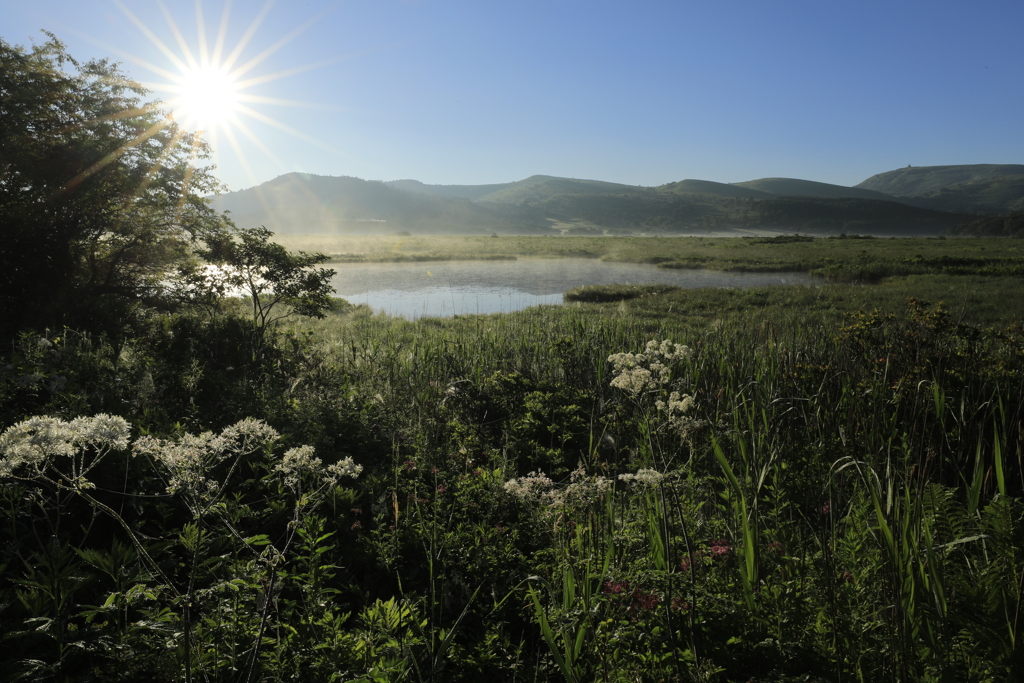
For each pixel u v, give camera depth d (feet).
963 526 11.16
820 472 14.53
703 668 7.95
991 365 20.88
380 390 25.66
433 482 17.04
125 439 7.14
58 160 48.44
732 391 20.07
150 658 8.26
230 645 8.09
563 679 9.37
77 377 21.25
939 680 7.40
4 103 46.03
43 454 6.60
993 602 8.42
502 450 19.33
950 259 120.67
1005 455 15.33
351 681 7.73
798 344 28.09
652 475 9.34
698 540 11.03
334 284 117.08
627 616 8.98
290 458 8.66
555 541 11.62
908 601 8.25
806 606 8.94
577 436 20.44
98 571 11.07
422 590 12.05
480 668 9.08
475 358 30.27
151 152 52.65
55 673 8.12
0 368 19.15
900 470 13.97
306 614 9.14
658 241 290.35
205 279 42.96
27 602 9.05
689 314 65.41
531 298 98.63
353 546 13.53
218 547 11.87
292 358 31.12
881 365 21.65
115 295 45.65
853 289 82.84
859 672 7.71
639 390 11.94
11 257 44.37
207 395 23.25
